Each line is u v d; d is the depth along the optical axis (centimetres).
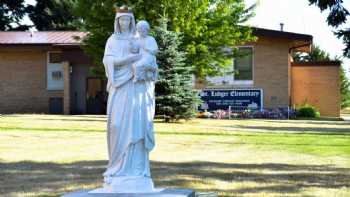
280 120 3191
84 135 2028
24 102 3897
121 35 763
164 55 2672
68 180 1145
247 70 3734
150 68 750
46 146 1727
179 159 1484
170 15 2950
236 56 3188
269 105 3712
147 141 752
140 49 759
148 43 757
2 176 1194
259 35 3684
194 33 2967
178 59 2691
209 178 1184
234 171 1285
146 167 757
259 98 3712
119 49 752
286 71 3700
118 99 746
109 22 2980
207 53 3058
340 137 2088
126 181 742
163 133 2116
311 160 1498
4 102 3906
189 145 1795
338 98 3881
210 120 2956
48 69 3878
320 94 3912
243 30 3175
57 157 1498
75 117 2967
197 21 2986
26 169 1290
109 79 747
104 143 1820
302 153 1641
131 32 769
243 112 3488
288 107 3612
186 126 2447
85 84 3794
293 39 3644
